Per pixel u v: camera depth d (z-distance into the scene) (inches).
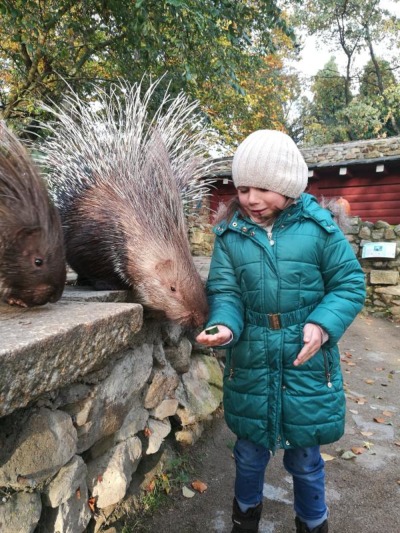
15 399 28.2
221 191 278.7
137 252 50.9
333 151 273.3
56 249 41.6
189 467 65.9
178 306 49.0
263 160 41.9
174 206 53.4
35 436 37.1
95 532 46.7
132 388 52.2
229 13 153.6
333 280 45.9
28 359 28.6
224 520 55.2
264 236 46.1
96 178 57.4
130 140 58.4
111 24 173.2
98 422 45.9
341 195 282.4
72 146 62.6
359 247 218.5
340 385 46.5
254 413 46.2
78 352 34.3
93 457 47.9
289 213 45.3
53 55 171.2
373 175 272.8
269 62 509.0
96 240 53.9
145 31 135.7
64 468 41.2
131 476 53.1
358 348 152.3
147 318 55.6
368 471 69.6
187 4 131.6
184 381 73.2
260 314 46.2
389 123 669.9
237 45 157.1
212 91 183.9
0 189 39.4
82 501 43.7
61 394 40.1
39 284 40.4
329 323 42.2
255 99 412.2
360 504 60.7
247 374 46.7
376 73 757.3
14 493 36.2
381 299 208.1
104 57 185.2
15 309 40.9
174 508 56.8
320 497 47.0
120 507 52.1
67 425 40.5
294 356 45.1
